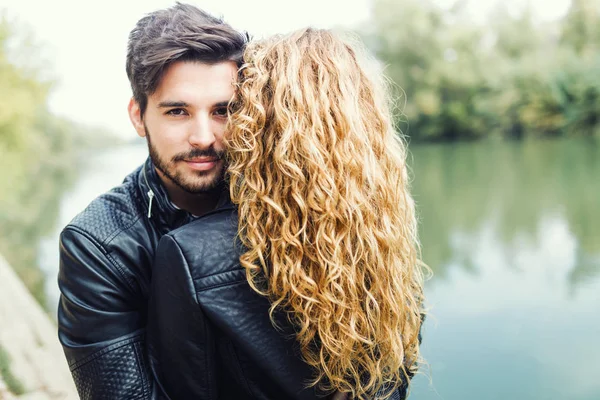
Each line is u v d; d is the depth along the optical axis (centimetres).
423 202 1384
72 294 100
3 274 437
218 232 91
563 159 2083
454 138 3588
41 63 2192
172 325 90
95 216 105
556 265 733
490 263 767
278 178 90
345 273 90
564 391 400
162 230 110
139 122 108
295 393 95
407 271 103
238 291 90
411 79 3516
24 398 224
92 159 4812
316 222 90
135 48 99
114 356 96
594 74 3041
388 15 3525
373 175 94
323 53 96
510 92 3316
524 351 470
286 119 89
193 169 100
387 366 102
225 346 92
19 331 303
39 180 2561
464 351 472
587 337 490
